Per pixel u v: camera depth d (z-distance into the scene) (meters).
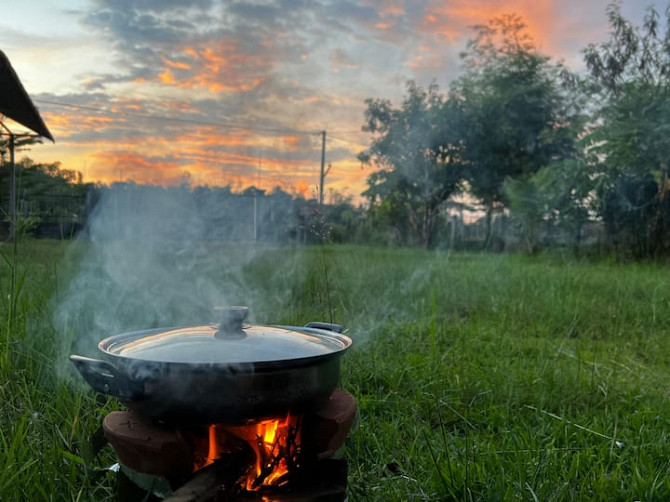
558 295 6.93
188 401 1.62
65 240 4.89
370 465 2.60
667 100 15.57
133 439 1.66
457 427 3.18
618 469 2.49
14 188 11.34
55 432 2.40
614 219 16.59
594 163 16.95
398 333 5.29
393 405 3.38
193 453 1.71
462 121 21.39
